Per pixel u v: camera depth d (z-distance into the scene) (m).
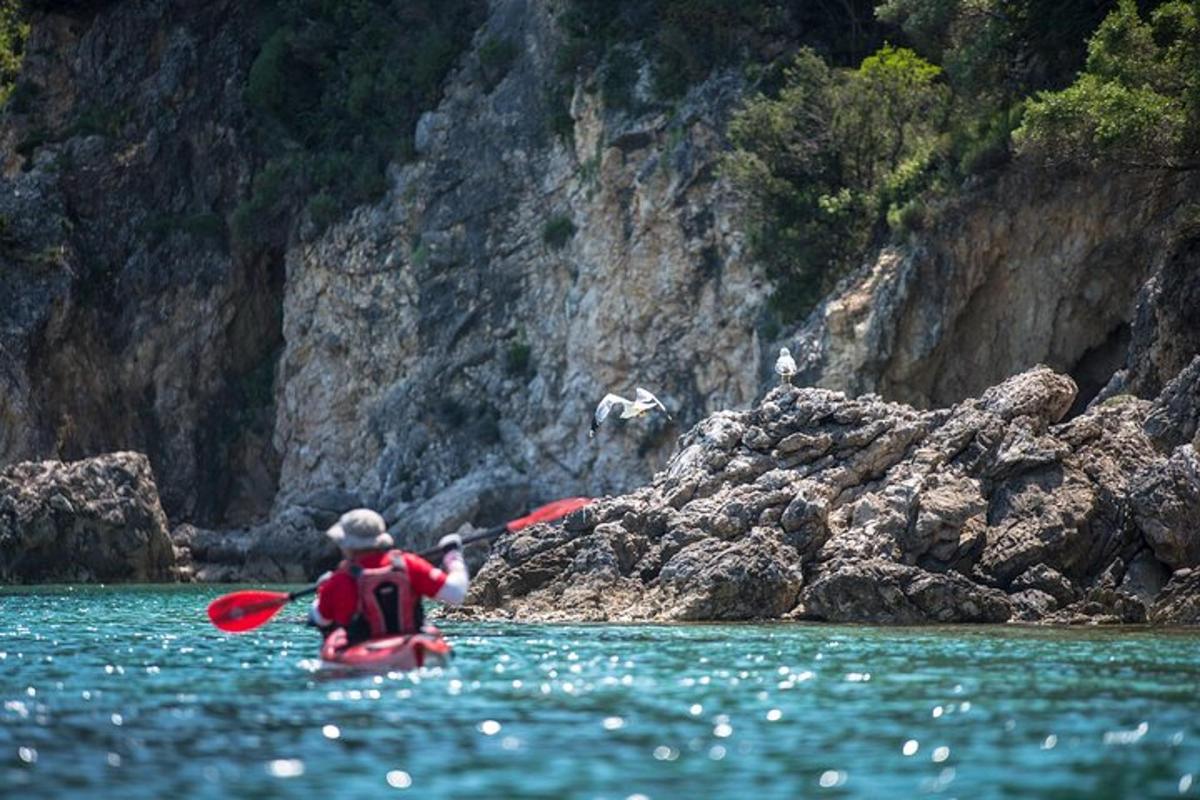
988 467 35.62
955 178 61.62
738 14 74.06
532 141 82.62
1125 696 19.62
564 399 77.25
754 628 31.02
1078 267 58.34
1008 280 59.62
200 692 20.14
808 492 35.41
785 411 37.88
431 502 76.00
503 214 82.81
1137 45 51.56
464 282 83.56
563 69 79.94
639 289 74.44
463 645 26.73
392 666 21.55
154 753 15.84
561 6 82.31
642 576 35.50
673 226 73.44
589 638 28.28
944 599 32.72
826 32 74.50
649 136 75.62
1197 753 15.77
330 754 15.74
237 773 14.88
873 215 64.19
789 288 66.56
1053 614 32.91
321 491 83.38
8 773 14.91
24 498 64.56
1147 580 34.09
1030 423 36.03
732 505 35.69
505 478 76.81
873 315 60.50
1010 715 18.06
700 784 14.38
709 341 71.69
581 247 77.75
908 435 36.41
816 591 33.38
